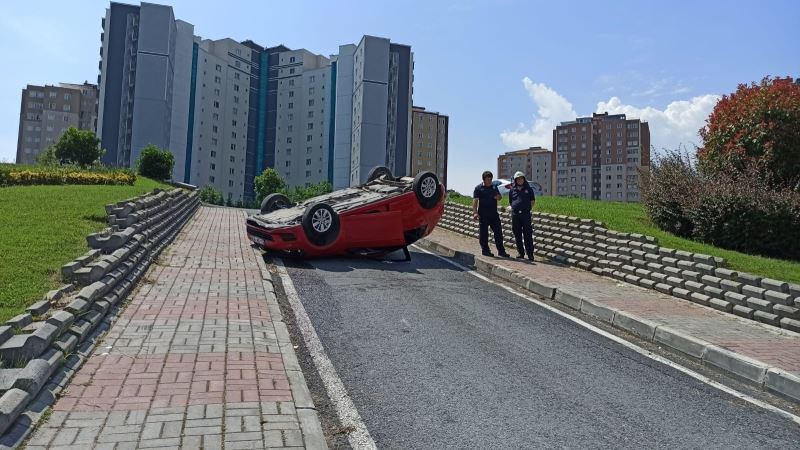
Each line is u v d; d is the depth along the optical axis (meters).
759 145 13.16
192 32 77.88
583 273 10.86
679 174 13.12
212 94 88.25
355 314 7.19
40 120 109.56
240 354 5.16
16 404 3.54
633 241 10.41
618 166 107.81
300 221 10.88
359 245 11.27
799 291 7.52
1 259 6.57
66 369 4.45
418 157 103.81
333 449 3.79
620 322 7.56
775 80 13.95
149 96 66.12
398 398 4.68
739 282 8.27
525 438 4.05
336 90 86.44
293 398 4.26
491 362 5.68
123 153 66.25
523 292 9.43
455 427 4.18
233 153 92.19
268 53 97.69
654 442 4.11
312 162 93.44
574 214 13.98
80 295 5.65
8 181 16.38
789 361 5.86
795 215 10.93
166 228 12.19
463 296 8.63
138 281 7.88
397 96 81.31
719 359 6.02
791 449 4.14
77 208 10.61
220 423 3.75
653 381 5.47
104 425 3.64
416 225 12.02
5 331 4.38
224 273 8.94
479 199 12.33
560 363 5.80
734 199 11.43
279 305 7.45
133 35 67.69
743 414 4.79
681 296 9.01
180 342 5.40
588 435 4.16
